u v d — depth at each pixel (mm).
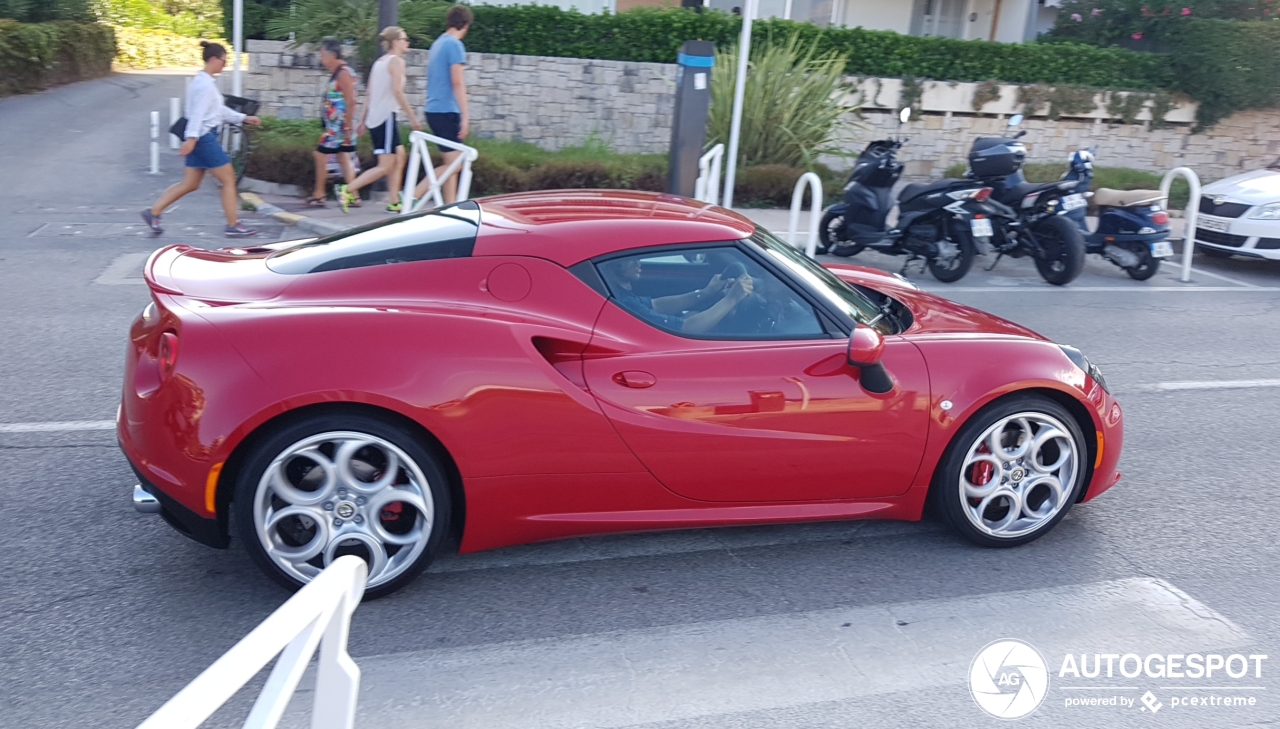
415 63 14914
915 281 10102
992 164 9969
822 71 13930
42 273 8391
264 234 10219
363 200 11969
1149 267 10570
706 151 13555
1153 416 6301
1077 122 17125
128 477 4719
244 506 3477
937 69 16422
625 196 4609
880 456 4016
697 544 4316
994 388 4062
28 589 3729
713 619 3725
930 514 4648
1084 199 9977
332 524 3584
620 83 15375
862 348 3768
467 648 3477
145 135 16094
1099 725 3203
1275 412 6473
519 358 3609
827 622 3729
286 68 14828
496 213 4164
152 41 29953
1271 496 5086
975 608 3869
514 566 4059
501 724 3084
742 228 4207
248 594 3762
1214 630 3789
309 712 3117
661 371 3777
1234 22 16891
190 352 3438
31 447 4996
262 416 3387
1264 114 17828
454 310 3682
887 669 3453
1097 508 4855
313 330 3486
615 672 3373
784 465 3926
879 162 9945
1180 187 15836
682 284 3961
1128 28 18062
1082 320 8773
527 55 15266
